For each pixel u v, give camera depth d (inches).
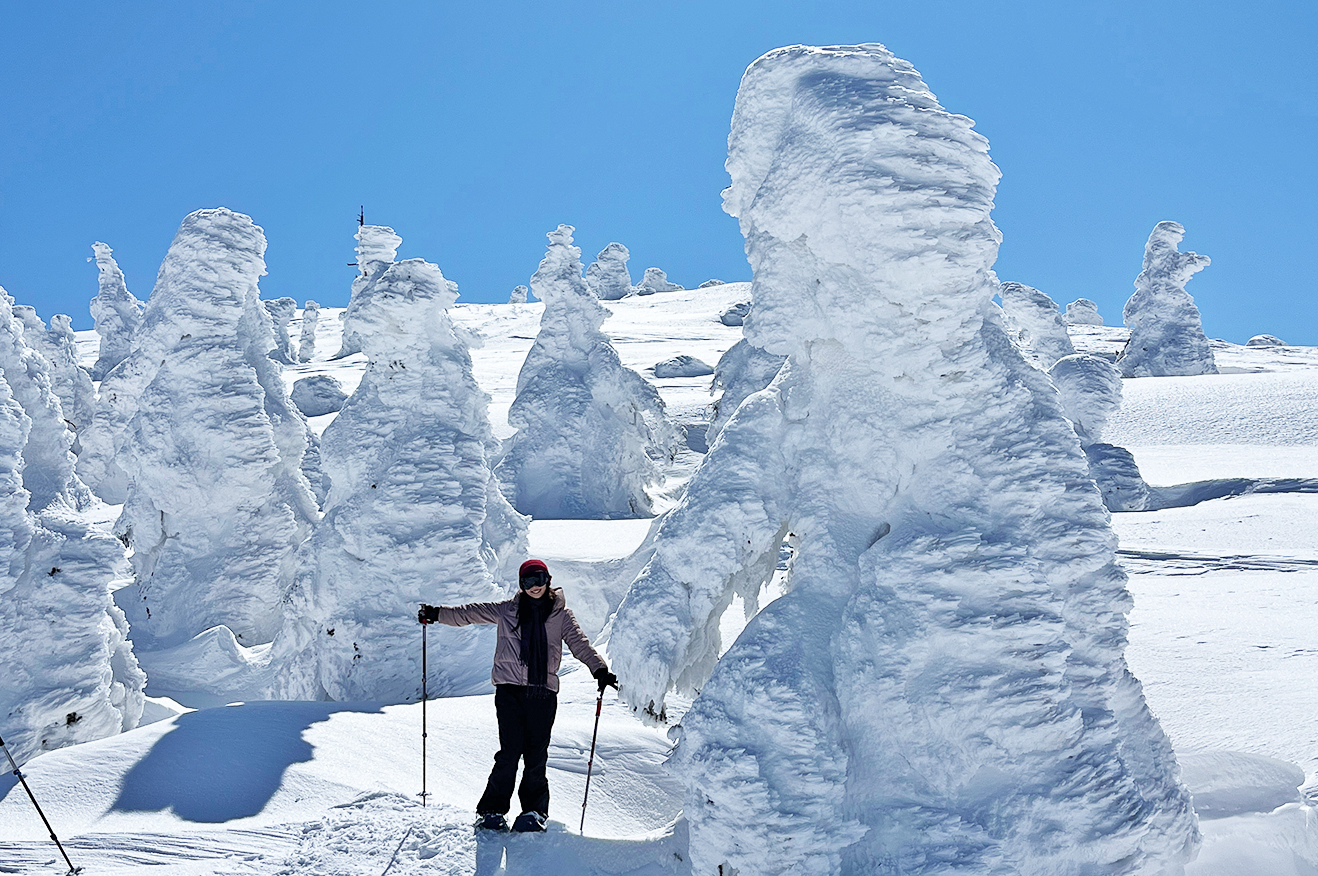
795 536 200.8
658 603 192.2
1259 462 1266.0
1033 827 160.9
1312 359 2719.0
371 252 526.6
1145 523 866.8
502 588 482.6
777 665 169.6
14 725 291.3
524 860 183.8
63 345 1334.9
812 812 158.9
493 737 269.0
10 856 186.1
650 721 190.7
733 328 3405.5
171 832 197.0
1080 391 1037.8
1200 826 198.8
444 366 459.2
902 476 189.2
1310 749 253.1
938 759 167.2
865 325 190.2
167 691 501.4
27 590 308.7
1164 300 2188.7
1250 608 498.0
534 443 1085.8
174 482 596.1
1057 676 167.2
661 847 187.9
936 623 171.0
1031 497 181.2
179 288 610.9
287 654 432.1
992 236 184.4
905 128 182.9
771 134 210.1
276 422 659.4
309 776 225.3
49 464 614.2
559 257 1135.0
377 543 414.0
